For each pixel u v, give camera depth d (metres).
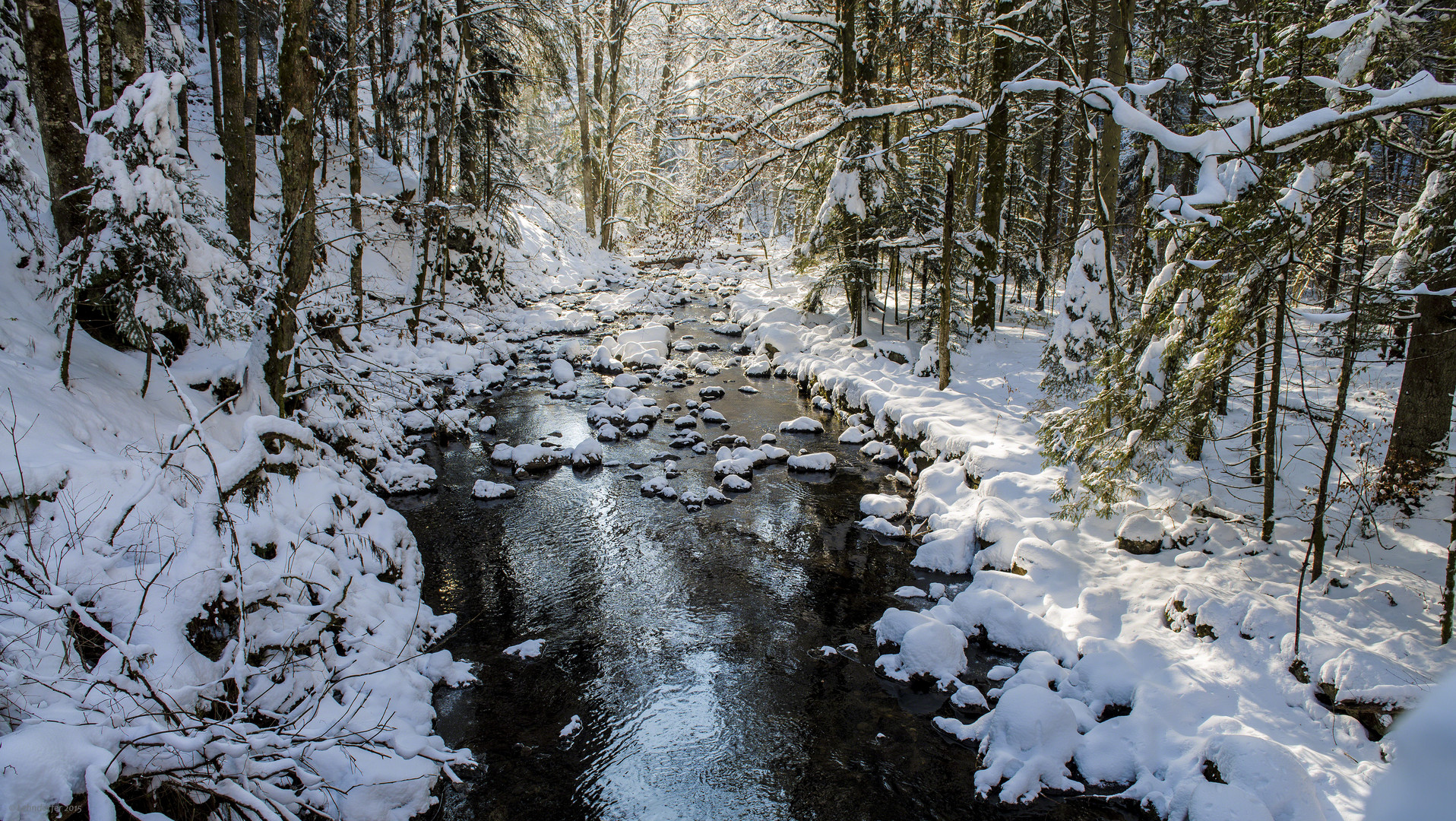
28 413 5.82
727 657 7.13
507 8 19.91
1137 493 8.14
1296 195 6.66
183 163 7.75
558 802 5.38
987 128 13.48
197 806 4.15
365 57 20.98
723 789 5.52
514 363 18.31
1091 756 5.55
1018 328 17.08
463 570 8.65
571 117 38.06
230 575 5.30
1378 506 7.35
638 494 10.85
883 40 16.69
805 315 20.59
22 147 10.68
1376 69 6.86
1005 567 8.15
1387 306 6.52
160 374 8.23
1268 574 6.79
